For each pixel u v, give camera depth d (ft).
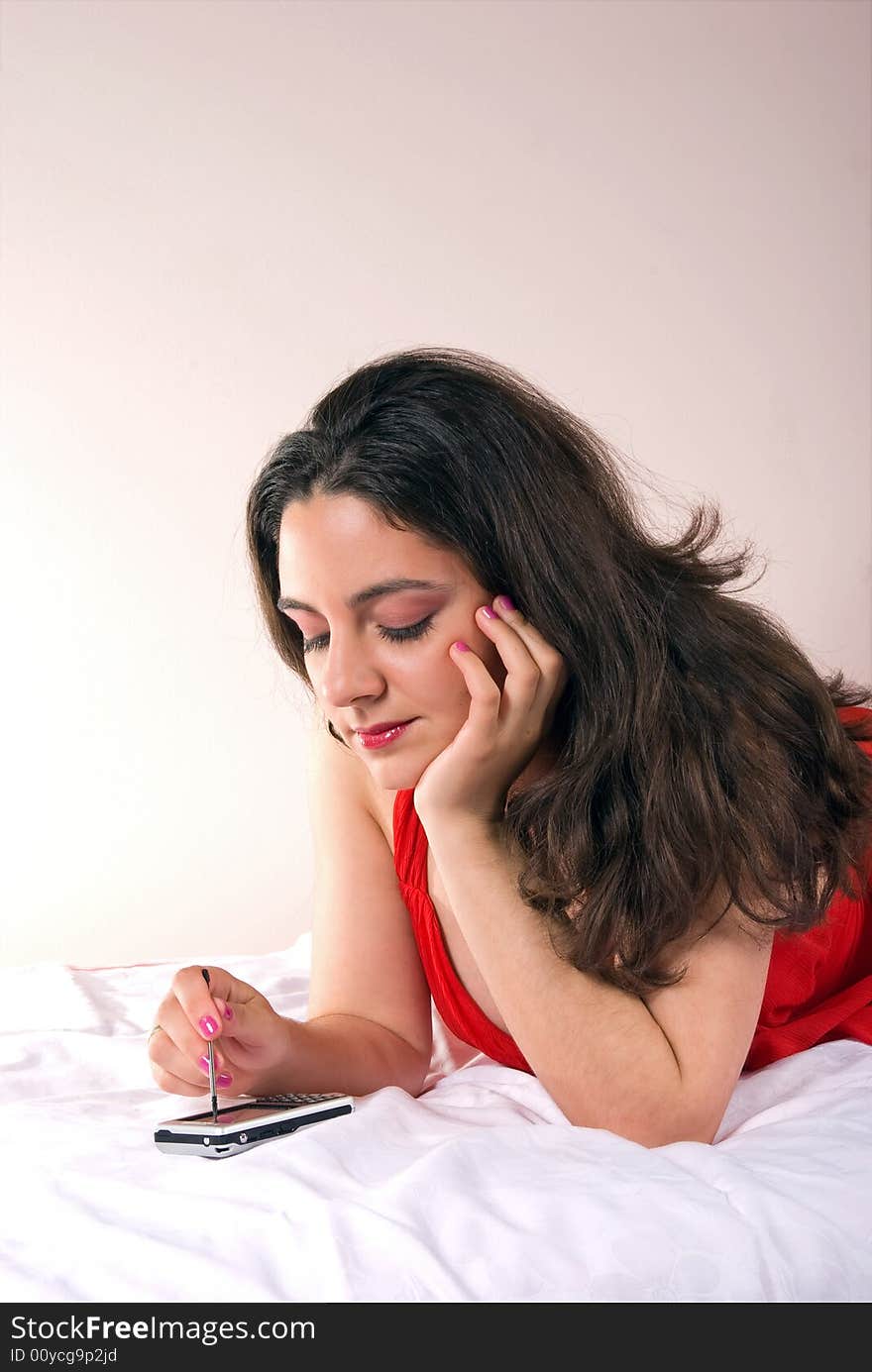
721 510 10.54
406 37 10.41
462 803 3.49
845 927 4.30
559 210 10.52
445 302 10.47
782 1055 4.11
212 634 10.43
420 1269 2.44
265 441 10.39
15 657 10.22
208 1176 2.89
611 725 3.55
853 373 10.70
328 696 3.47
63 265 10.13
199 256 10.27
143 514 10.32
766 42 10.62
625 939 3.41
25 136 10.05
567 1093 3.30
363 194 10.40
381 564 3.36
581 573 3.54
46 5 10.05
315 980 4.31
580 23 10.53
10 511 10.15
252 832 10.55
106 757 10.36
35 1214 2.70
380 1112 3.34
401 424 3.37
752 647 3.95
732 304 10.59
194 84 10.22
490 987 3.41
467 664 3.42
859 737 4.53
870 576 10.69
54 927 10.32
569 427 3.76
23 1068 4.40
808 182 10.65
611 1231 2.57
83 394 10.19
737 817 3.51
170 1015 3.65
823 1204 2.75
